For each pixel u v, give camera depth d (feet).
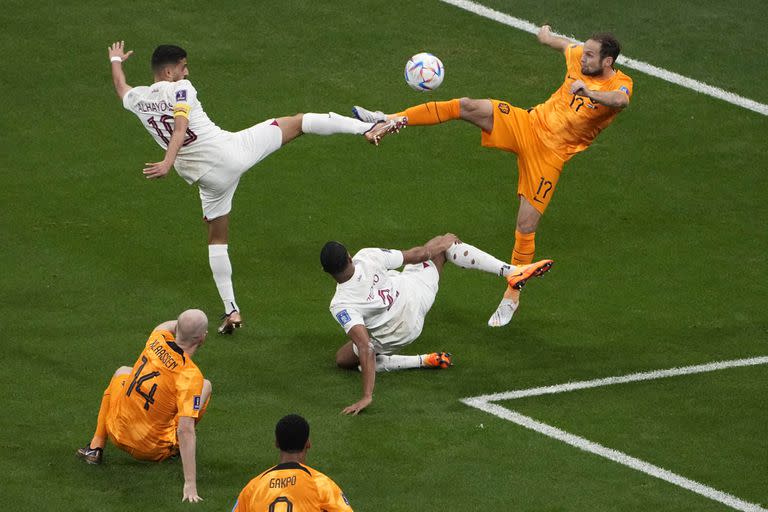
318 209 167.53
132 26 205.26
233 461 117.08
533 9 215.10
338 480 114.62
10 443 118.11
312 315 145.18
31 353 133.69
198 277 151.53
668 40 208.33
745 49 206.90
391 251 132.05
